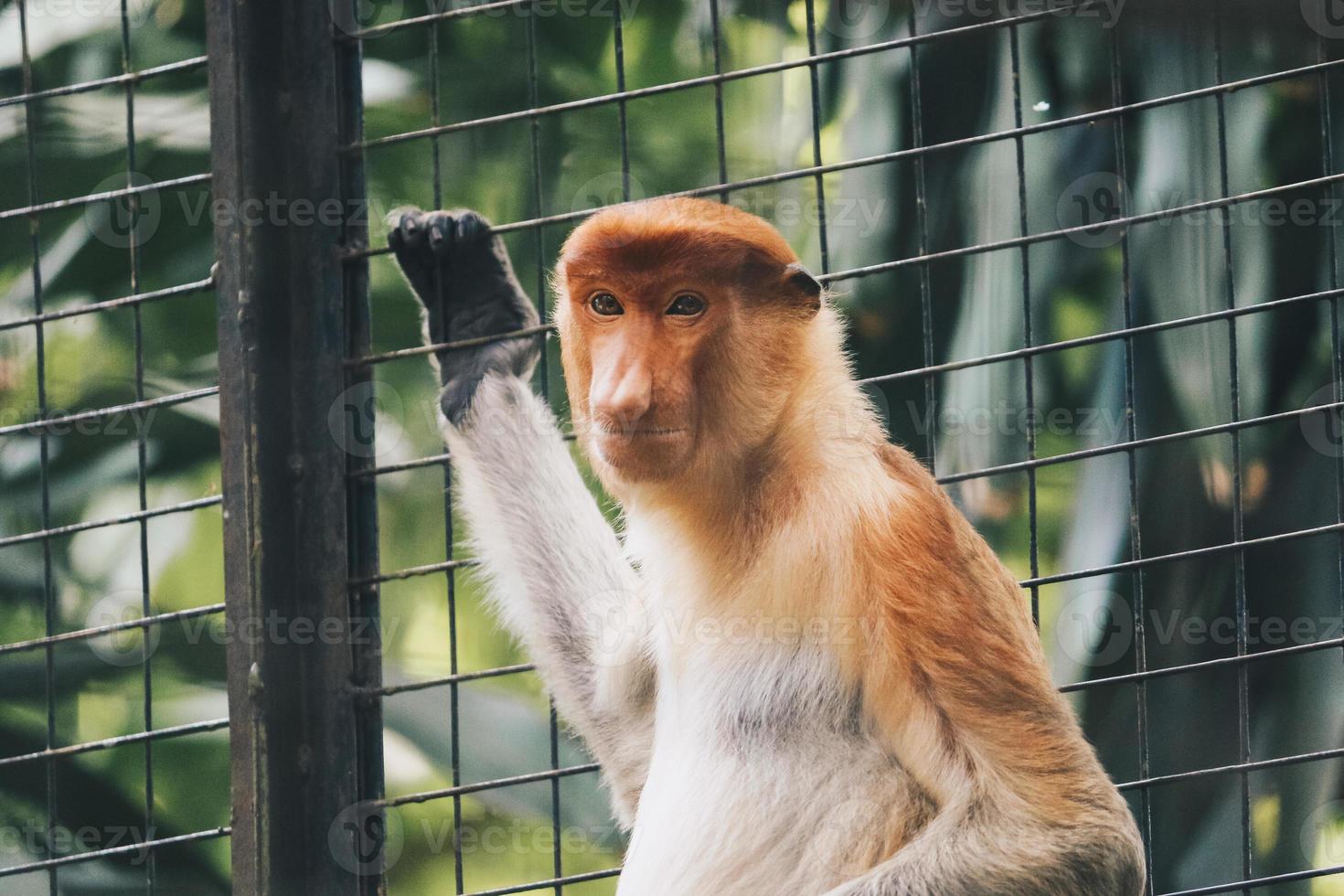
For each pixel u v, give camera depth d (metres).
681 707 11.47
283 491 10.70
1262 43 13.72
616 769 12.70
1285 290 17.50
